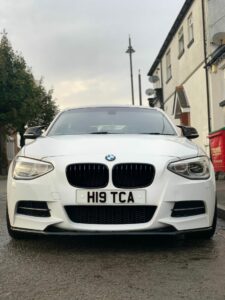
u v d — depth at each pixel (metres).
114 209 2.69
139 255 2.76
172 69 14.64
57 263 2.59
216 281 2.27
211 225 2.87
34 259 2.68
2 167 16.61
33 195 2.74
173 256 2.74
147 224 2.67
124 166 2.70
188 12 12.03
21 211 2.81
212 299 2.02
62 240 3.14
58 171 2.71
